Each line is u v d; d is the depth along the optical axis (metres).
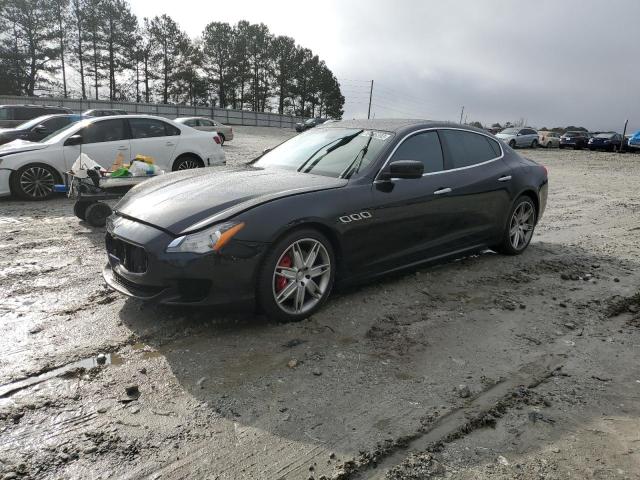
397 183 4.38
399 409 2.80
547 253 6.22
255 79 78.12
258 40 76.06
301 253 3.78
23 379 2.97
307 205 3.74
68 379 3.00
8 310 3.95
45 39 56.94
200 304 3.43
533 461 2.42
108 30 61.09
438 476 2.30
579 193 12.41
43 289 4.43
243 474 2.28
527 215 6.01
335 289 4.14
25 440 2.45
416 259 4.69
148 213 3.74
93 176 6.49
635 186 14.20
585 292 4.80
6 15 54.69
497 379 3.16
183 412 2.71
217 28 72.12
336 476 2.28
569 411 2.85
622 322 4.15
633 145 34.22
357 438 2.55
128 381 2.99
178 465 2.32
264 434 2.56
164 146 9.79
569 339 3.77
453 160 5.05
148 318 3.83
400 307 4.23
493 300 4.48
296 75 80.25
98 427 2.57
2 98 47.69
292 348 3.45
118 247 3.80
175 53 67.56
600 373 3.29
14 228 6.74
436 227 4.77
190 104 71.81
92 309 3.99
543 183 6.10
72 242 6.07
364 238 4.11
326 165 4.48
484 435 2.61
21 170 8.69
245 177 4.27
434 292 4.62
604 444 2.57
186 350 3.38
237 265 3.44
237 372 3.12
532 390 3.05
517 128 35.56
